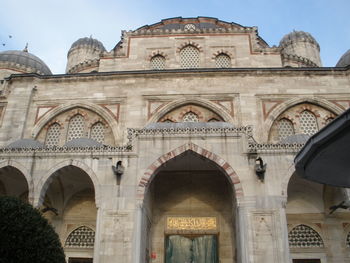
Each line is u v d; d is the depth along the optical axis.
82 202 21.59
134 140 18.02
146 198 17.64
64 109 25.14
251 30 29.48
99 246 15.79
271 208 16.14
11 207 12.20
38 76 26.12
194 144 17.72
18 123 24.53
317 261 19.75
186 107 24.70
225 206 20.38
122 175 17.25
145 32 29.94
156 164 17.44
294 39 39.38
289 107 24.25
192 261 19.31
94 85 25.62
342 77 24.97
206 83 25.06
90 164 17.75
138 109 24.45
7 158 18.28
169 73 25.44
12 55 33.72
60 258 12.61
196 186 20.94
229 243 19.53
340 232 20.17
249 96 24.47
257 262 15.05
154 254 19.45
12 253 11.53
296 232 20.44
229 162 17.27
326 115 24.12
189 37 29.69
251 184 16.70
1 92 26.84
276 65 28.00
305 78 25.00
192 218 20.25
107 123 24.47
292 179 19.33
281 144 17.50
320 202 20.72
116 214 16.44
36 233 12.18
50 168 17.94
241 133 17.86
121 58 28.98
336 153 7.88
